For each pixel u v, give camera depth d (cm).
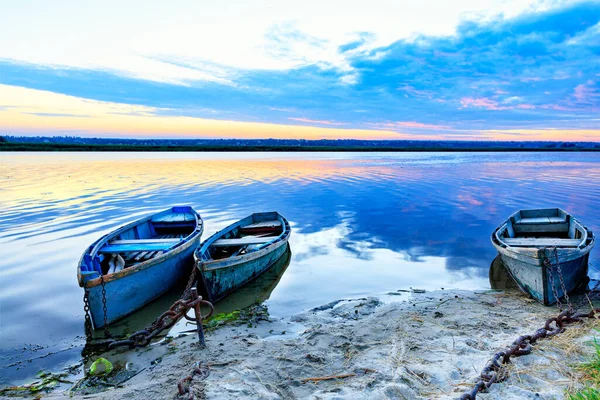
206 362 555
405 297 836
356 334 641
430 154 9756
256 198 2162
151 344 647
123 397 473
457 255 1138
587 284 878
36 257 1130
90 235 1368
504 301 784
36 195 2194
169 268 878
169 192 2362
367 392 452
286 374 513
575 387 413
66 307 810
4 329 714
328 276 980
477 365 498
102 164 4700
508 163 5438
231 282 856
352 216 1692
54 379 558
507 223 1124
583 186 2644
